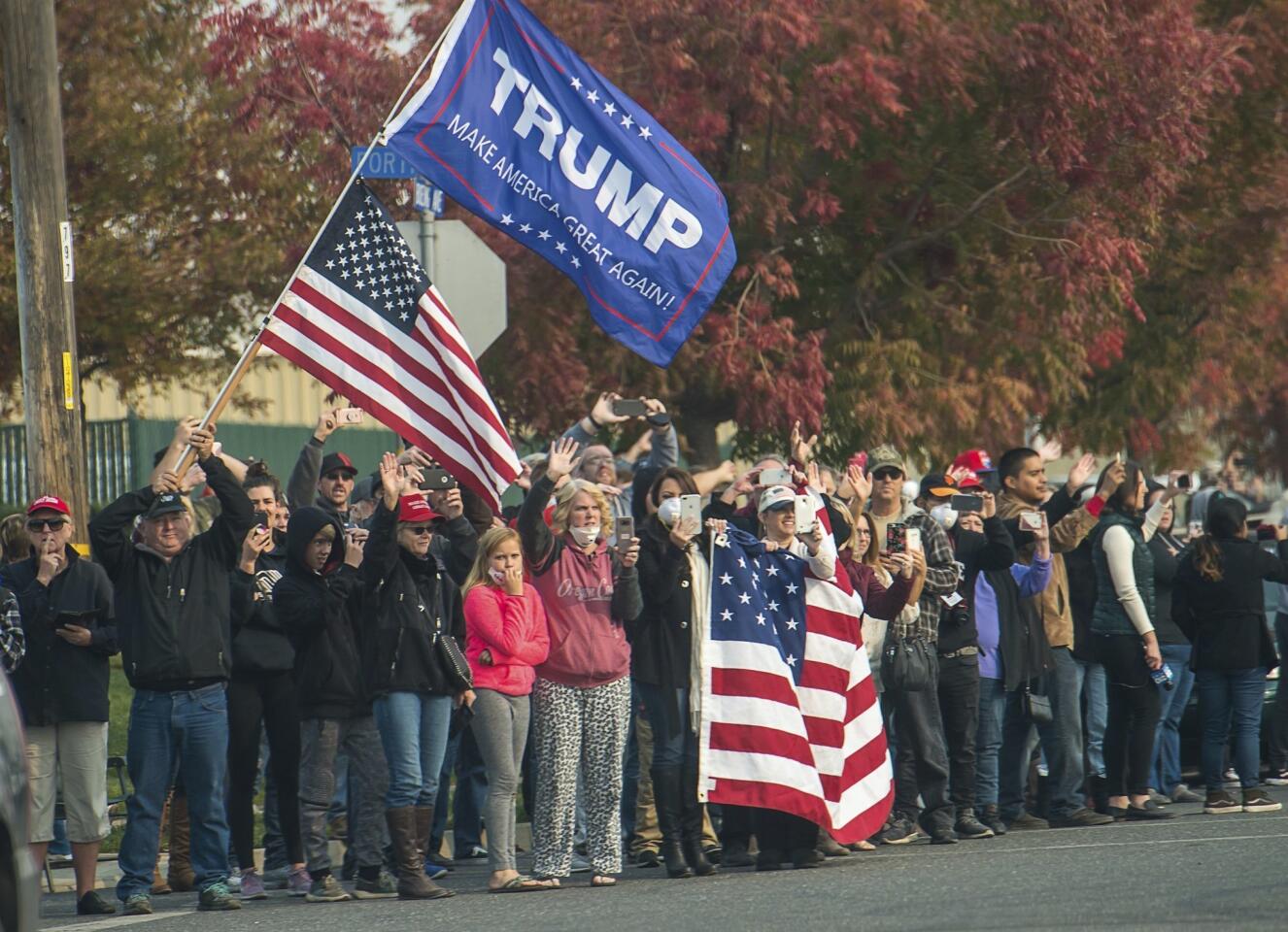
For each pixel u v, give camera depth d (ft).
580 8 213.66
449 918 110.42
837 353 228.02
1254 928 92.17
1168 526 180.45
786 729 131.23
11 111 157.17
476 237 161.27
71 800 125.59
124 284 268.00
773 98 214.90
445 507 144.66
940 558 142.61
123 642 124.36
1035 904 103.09
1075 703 159.22
